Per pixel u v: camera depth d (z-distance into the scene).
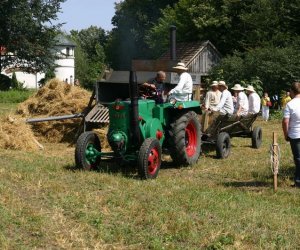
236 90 13.90
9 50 46.91
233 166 10.70
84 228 5.84
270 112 28.41
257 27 37.84
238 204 7.20
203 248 5.41
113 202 7.00
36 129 14.33
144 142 8.97
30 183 8.05
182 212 6.62
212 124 11.67
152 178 9.01
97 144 9.77
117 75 11.78
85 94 15.02
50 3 47.09
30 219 6.09
